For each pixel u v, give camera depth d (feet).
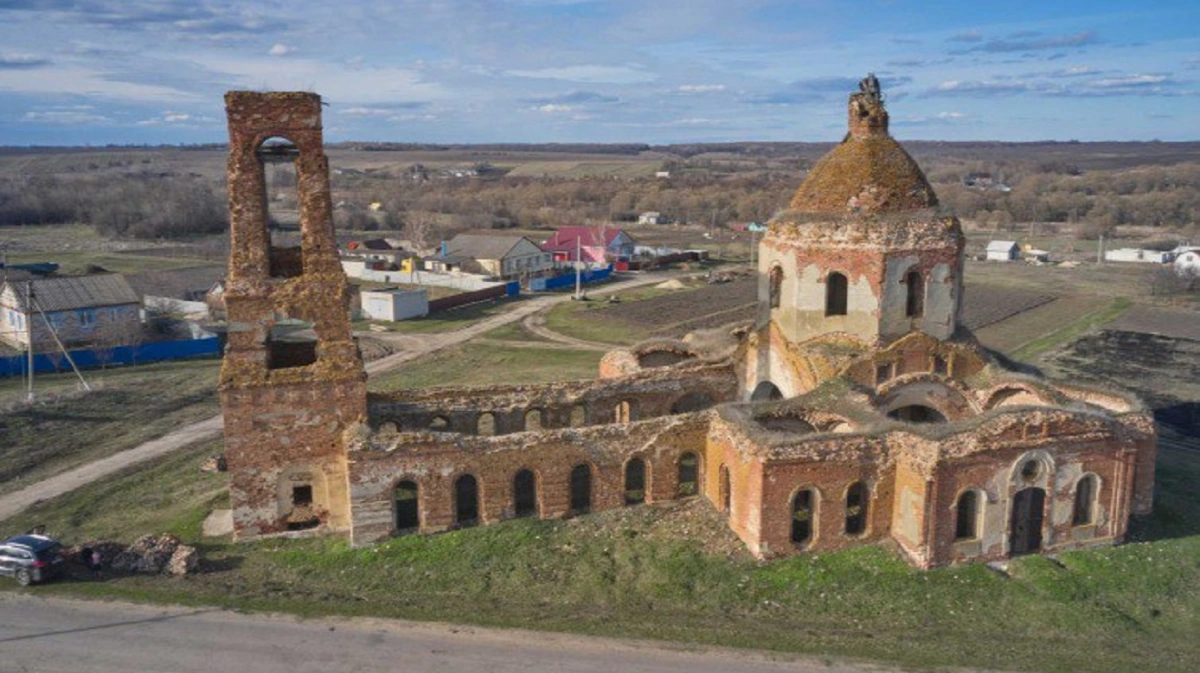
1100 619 92.48
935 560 99.30
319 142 104.37
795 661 83.56
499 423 126.21
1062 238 539.70
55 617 91.04
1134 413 114.01
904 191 115.65
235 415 105.70
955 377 119.24
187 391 199.82
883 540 103.96
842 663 83.25
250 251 104.01
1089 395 123.03
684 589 98.07
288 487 109.60
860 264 114.32
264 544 108.58
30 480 142.10
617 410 134.41
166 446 160.15
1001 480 99.86
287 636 87.51
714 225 598.34
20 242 483.51
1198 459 150.71
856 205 114.93
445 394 122.62
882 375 116.57
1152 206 625.00
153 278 308.40
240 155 101.71
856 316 116.47
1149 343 258.98
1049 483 101.81
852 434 101.45
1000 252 448.24
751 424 106.11
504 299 338.34
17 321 236.43
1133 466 106.01
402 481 106.73
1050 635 90.38
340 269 107.45
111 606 93.56
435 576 101.30
